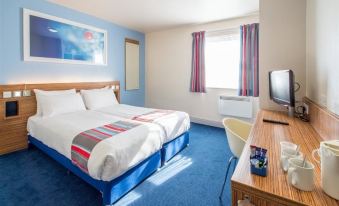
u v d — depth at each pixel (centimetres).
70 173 221
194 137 361
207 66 438
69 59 340
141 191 191
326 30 140
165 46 496
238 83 392
